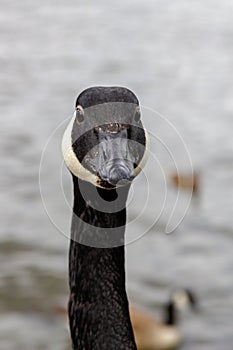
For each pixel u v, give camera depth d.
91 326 15.05
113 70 73.56
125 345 14.93
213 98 63.91
